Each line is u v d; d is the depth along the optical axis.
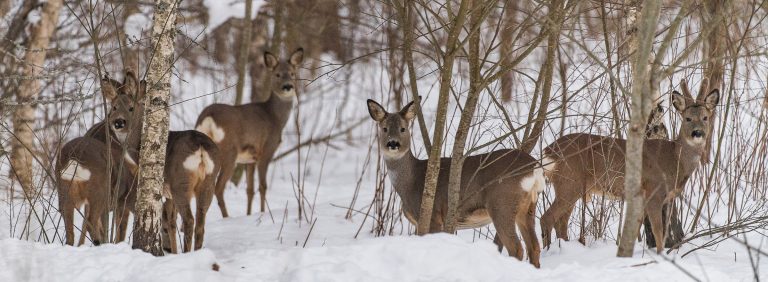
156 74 10.20
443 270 8.48
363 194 17.66
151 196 10.18
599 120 12.33
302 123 25.83
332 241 12.62
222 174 15.84
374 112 12.24
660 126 12.88
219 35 25.97
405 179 11.98
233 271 8.45
